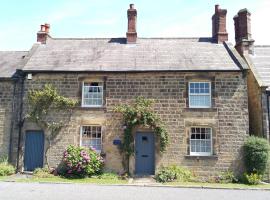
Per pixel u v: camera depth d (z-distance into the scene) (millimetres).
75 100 18125
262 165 16625
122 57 19422
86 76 18359
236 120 17469
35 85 18484
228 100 17656
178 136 17453
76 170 16781
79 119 18000
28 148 18125
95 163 17078
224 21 21000
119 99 18016
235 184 16062
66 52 20234
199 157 17203
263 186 15406
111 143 17688
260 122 17703
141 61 18906
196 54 19531
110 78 18266
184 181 16531
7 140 18359
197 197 12266
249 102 19562
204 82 18047
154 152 17547
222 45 20453
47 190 12922
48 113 18125
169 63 18594
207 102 17906
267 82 18422
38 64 18922
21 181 15109
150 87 18016
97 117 17953
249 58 19969
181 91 17859
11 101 18734
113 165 17469
